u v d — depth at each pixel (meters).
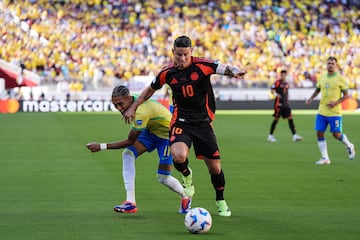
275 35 140.62
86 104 118.69
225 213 25.27
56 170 40.12
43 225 23.36
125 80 122.50
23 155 48.84
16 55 130.00
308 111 116.50
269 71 134.50
